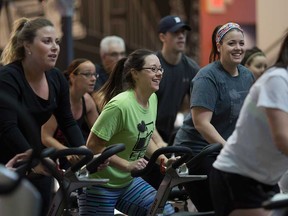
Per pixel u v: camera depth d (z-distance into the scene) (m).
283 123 6.18
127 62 8.23
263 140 6.38
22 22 8.13
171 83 11.35
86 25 19.47
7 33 18.45
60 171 7.15
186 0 19.92
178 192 9.34
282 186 7.82
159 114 11.27
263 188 6.67
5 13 18.45
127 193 8.38
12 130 7.57
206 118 8.51
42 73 7.99
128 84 8.22
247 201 6.52
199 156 7.52
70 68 10.05
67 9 14.41
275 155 6.45
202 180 8.56
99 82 11.87
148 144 8.50
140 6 19.86
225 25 8.75
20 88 7.87
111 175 8.19
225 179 6.57
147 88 8.13
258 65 11.09
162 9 19.95
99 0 19.55
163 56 11.36
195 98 8.55
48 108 8.10
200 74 8.65
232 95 8.67
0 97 5.55
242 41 8.70
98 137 8.04
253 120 6.37
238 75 8.80
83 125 10.27
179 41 11.30
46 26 7.90
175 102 11.43
